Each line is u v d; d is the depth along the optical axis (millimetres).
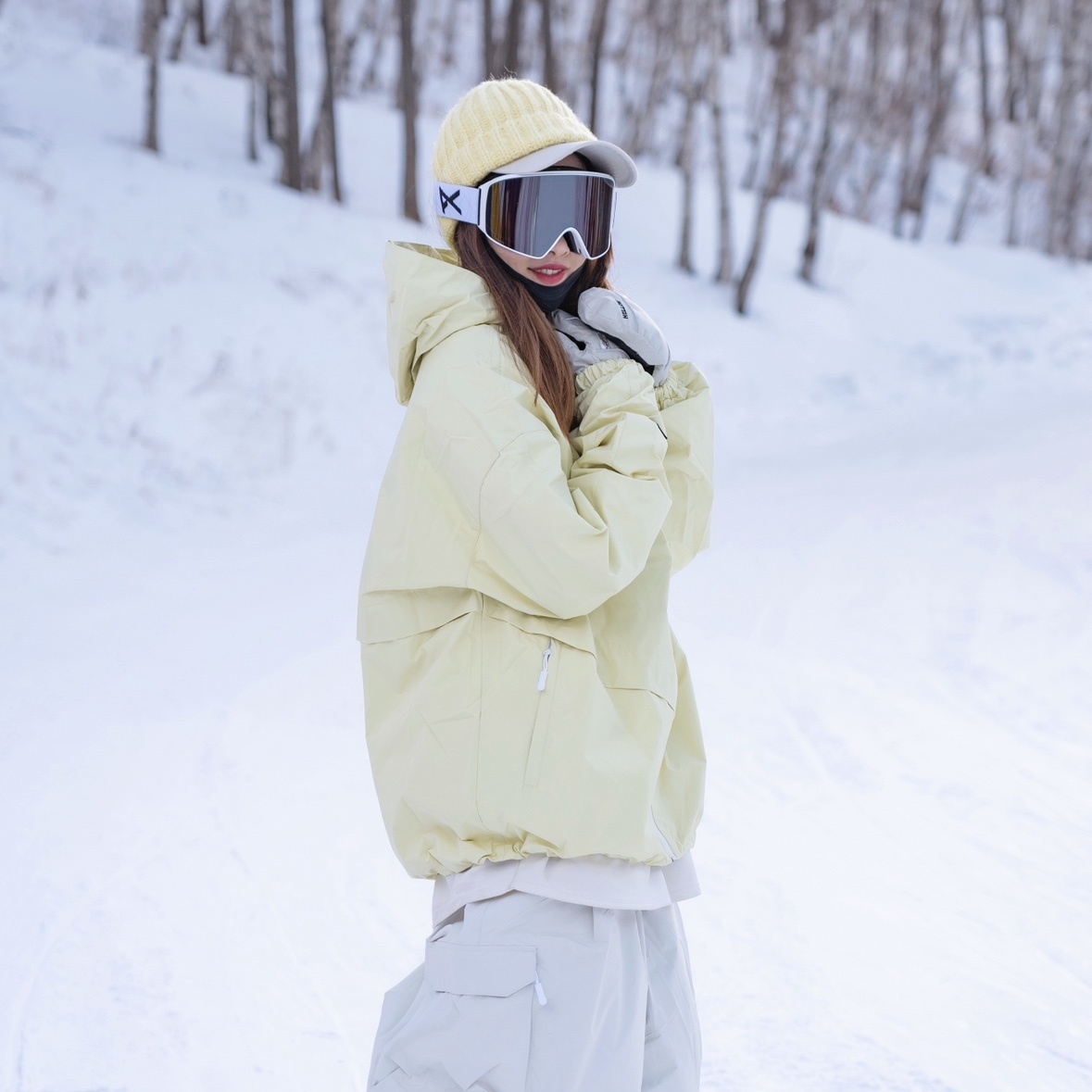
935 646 5418
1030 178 27484
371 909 3295
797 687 5012
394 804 1649
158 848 3641
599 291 1694
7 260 11438
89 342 10508
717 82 17312
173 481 9055
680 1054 1662
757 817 3863
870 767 4223
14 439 8727
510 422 1527
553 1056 1483
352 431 10867
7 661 5488
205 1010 2777
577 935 1536
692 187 17797
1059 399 13133
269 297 12414
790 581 6480
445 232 1774
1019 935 3086
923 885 3383
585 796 1527
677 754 1787
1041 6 28391
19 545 7426
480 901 1568
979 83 32906
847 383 14883
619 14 32000
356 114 21016
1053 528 6922
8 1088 2467
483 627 1579
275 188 16000
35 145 14516
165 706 4930
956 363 15781
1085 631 5414
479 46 29469
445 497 1607
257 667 5434
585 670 1562
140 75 19703
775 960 2992
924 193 24703
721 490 9148
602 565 1480
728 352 15172
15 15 21203
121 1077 2512
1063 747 4320
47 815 3867
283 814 3904
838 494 8414
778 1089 2434
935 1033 2641
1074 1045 2580
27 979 2896
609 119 26562
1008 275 20812
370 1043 2646
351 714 4859
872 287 18719
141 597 6648
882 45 23453
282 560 7516
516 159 1678
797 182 25125
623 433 1575
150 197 13914
